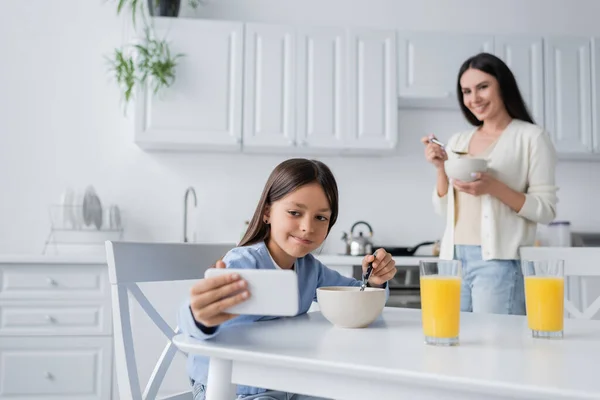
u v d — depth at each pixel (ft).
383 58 9.43
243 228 9.95
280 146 9.14
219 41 9.05
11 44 9.68
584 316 4.33
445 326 2.42
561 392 1.70
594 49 9.85
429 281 2.46
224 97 9.01
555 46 9.78
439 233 10.37
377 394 2.09
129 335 3.45
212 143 8.97
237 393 3.18
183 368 7.70
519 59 9.68
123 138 9.80
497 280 5.76
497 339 2.60
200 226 9.87
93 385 7.64
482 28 10.66
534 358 2.17
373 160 10.32
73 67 9.78
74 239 8.75
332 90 9.27
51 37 9.77
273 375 2.33
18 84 9.66
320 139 9.21
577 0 10.85
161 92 8.86
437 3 10.61
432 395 1.98
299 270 3.76
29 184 9.56
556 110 9.70
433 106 10.25
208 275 2.30
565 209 10.68
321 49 9.29
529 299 2.70
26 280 7.62
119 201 9.73
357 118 9.30
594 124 9.77
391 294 8.23
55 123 9.68
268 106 9.11
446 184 6.42
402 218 10.30
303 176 3.31
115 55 9.75
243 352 2.28
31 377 7.53
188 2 9.82
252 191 10.03
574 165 10.74
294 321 3.11
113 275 3.43
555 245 9.95
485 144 6.29
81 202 8.93
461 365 2.04
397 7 10.52
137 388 3.42
